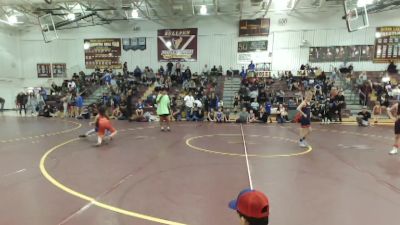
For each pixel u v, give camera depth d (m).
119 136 9.86
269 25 21.80
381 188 4.58
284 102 17.58
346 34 20.92
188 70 21.61
